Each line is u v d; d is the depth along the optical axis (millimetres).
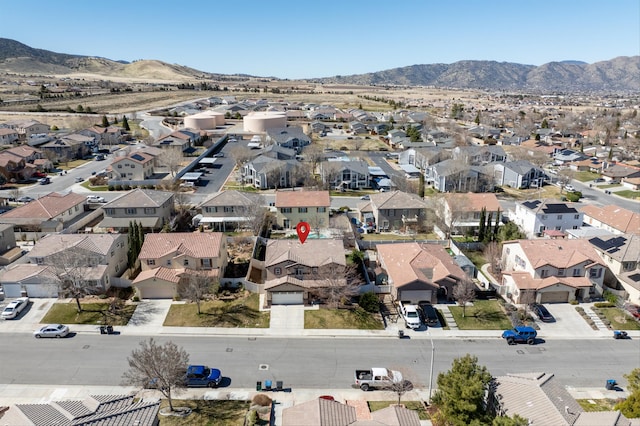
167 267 56312
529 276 55125
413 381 40469
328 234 71000
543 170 118000
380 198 79562
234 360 43156
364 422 29547
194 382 39312
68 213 77812
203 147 145750
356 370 40750
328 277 52781
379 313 51375
